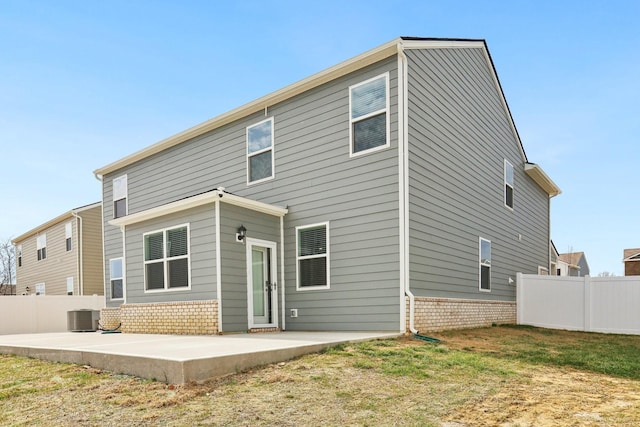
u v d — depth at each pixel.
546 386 4.79
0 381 5.02
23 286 28.27
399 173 8.63
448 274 9.89
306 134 10.27
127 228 11.12
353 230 9.25
